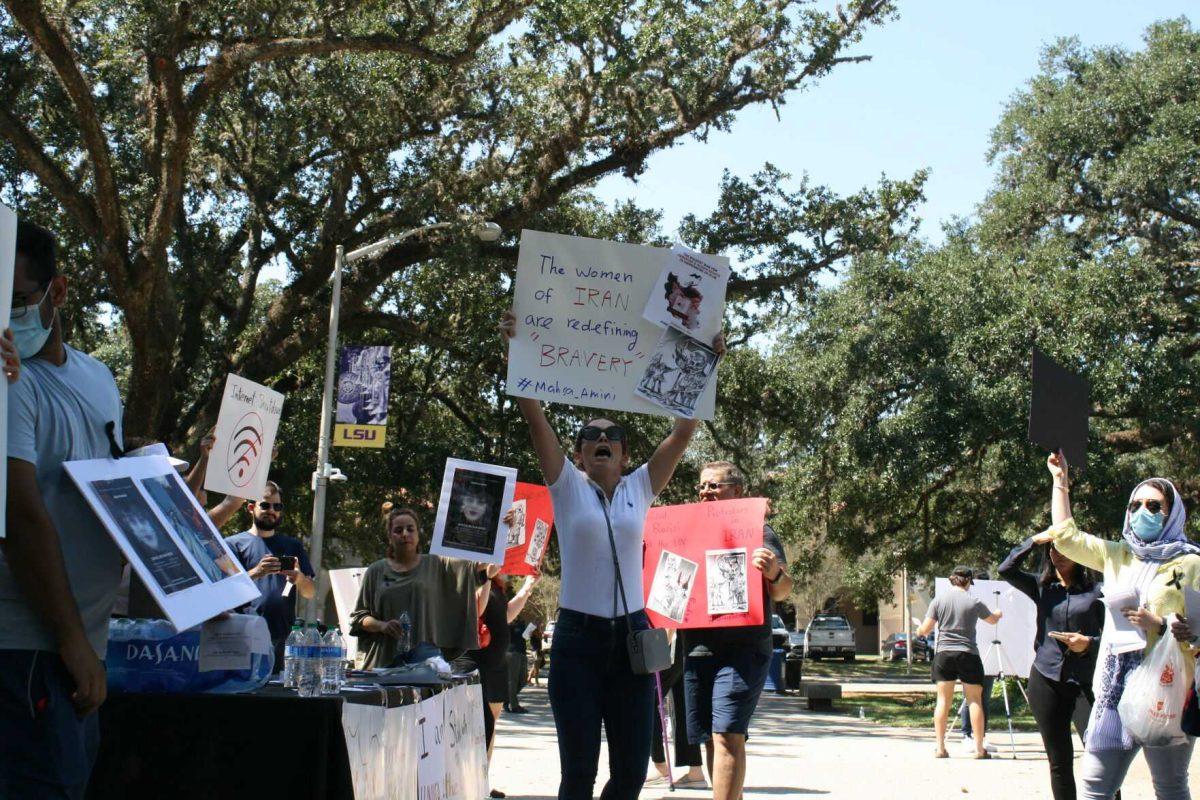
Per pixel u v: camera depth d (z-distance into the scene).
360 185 26.55
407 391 32.56
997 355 27.58
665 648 4.96
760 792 9.62
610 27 21.72
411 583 8.20
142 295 20.33
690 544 6.90
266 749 4.58
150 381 20.98
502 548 8.43
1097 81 33.00
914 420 27.64
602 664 5.02
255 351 25.05
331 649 5.13
